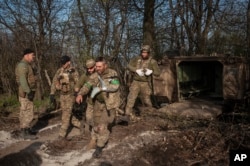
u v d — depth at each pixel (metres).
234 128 6.23
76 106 6.93
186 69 8.98
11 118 8.79
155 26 12.18
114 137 6.37
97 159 5.47
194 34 12.19
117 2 11.35
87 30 11.68
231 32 12.16
